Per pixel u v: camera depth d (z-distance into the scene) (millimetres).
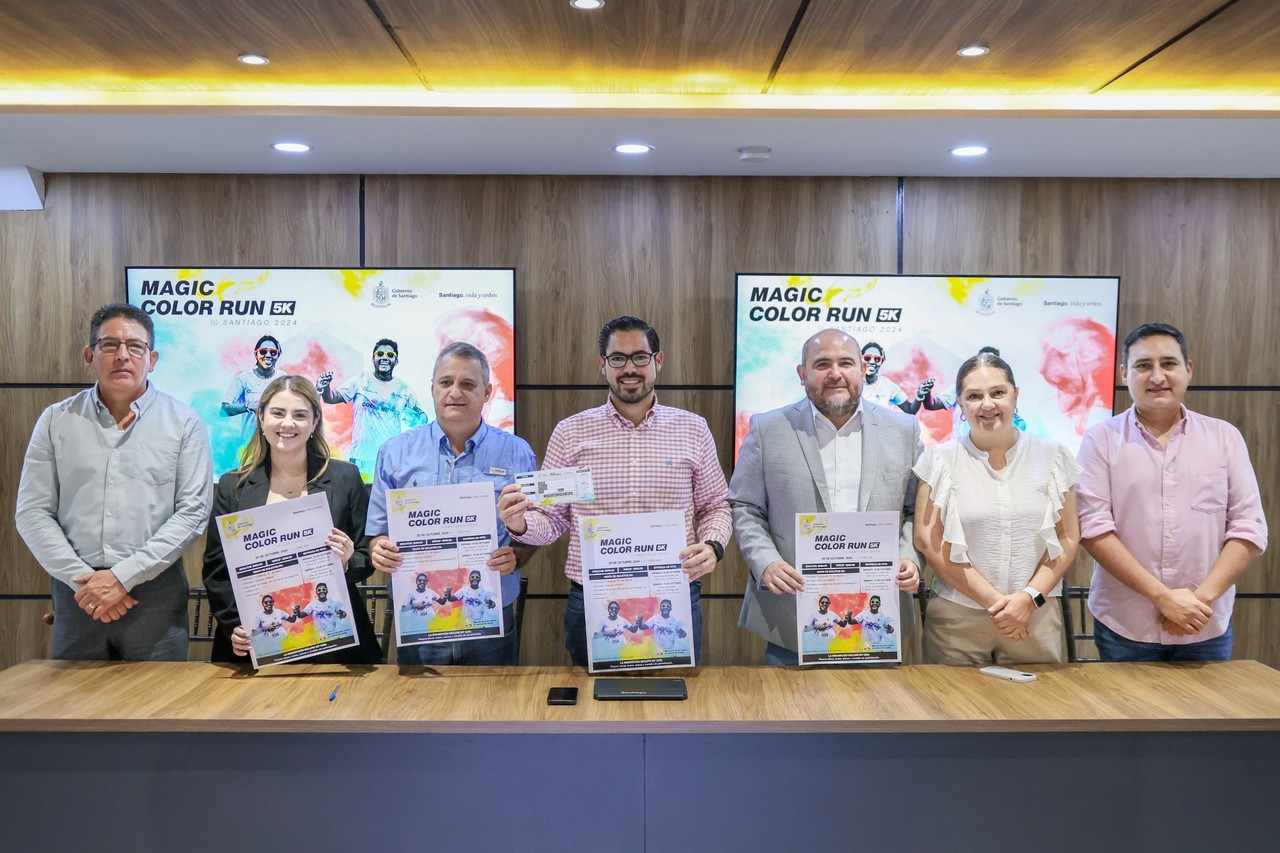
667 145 3510
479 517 2387
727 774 2053
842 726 2039
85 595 2576
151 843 2064
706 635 4109
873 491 2748
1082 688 2293
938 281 4023
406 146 3529
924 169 3900
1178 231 4066
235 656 2555
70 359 4012
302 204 4012
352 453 4027
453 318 4016
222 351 3996
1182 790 2080
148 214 3998
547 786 2045
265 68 2904
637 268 4055
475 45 2705
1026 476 2574
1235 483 2740
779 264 4059
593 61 2832
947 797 2066
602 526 2350
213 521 2881
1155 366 2746
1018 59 2803
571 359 4066
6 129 3303
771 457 2840
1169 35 2600
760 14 2471
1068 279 4027
